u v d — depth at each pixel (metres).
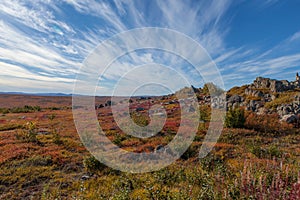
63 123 18.34
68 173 7.59
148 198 4.95
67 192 6.06
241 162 7.46
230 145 10.69
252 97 30.47
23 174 7.23
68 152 9.80
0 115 25.58
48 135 13.37
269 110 21.42
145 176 6.64
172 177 6.35
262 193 3.88
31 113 27.77
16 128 16.44
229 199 4.17
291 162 7.10
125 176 6.73
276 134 13.85
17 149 9.99
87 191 5.86
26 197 5.86
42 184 6.64
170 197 4.74
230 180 5.50
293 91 31.95
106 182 6.55
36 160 8.52
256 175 5.05
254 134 13.43
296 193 3.42
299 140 12.42
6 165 8.02
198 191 5.09
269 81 38.12
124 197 4.90
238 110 15.64
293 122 16.39
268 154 8.84
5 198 5.79
